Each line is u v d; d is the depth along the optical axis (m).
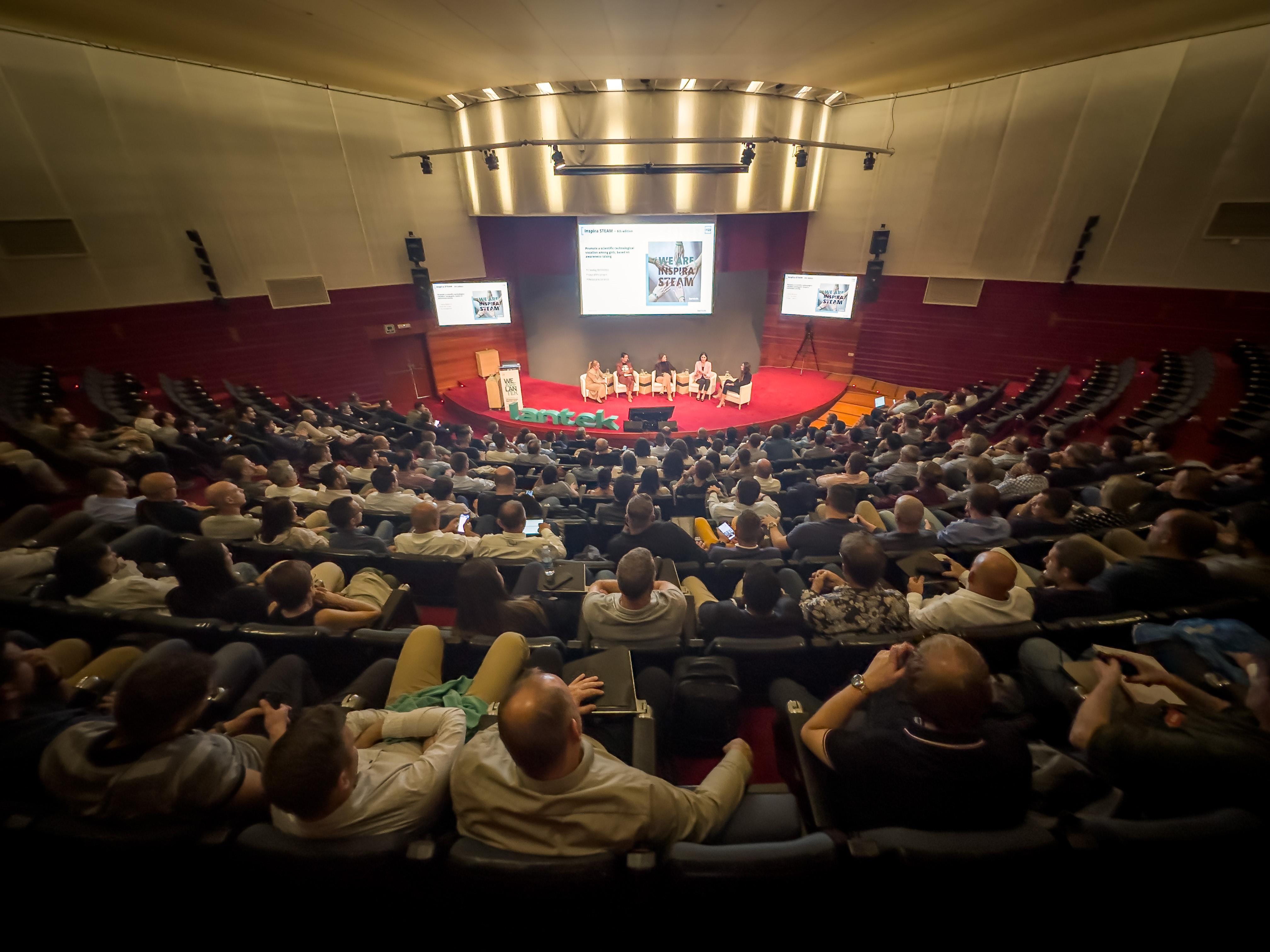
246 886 1.59
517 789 1.47
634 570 2.54
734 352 16.45
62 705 2.14
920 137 12.70
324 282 12.34
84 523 3.97
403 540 3.90
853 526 4.00
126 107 9.45
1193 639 2.26
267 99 10.84
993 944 1.63
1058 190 11.30
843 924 1.60
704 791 1.74
